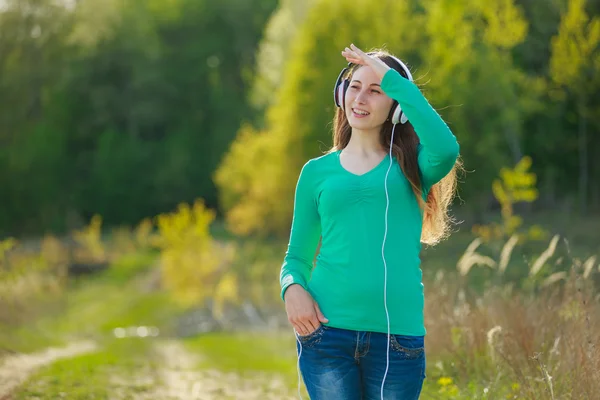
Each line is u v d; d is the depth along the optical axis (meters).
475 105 30.30
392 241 3.84
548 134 38.91
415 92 3.82
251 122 70.38
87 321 23.27
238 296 26.75
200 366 13.28
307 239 4.09
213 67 74.25
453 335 8.63
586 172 37.84
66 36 69.19
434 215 4.25
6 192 67.50
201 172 71.00
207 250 27.70
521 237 22.47
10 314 19.45
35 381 10.10
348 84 4.13
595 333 6.59
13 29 67.62
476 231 31.72
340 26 36.81
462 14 29.62
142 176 70.56
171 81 73.00
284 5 55.38
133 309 25.55
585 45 28.05
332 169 3.98
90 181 70.31
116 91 72.31
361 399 3.95
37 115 70.25
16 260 26.45
